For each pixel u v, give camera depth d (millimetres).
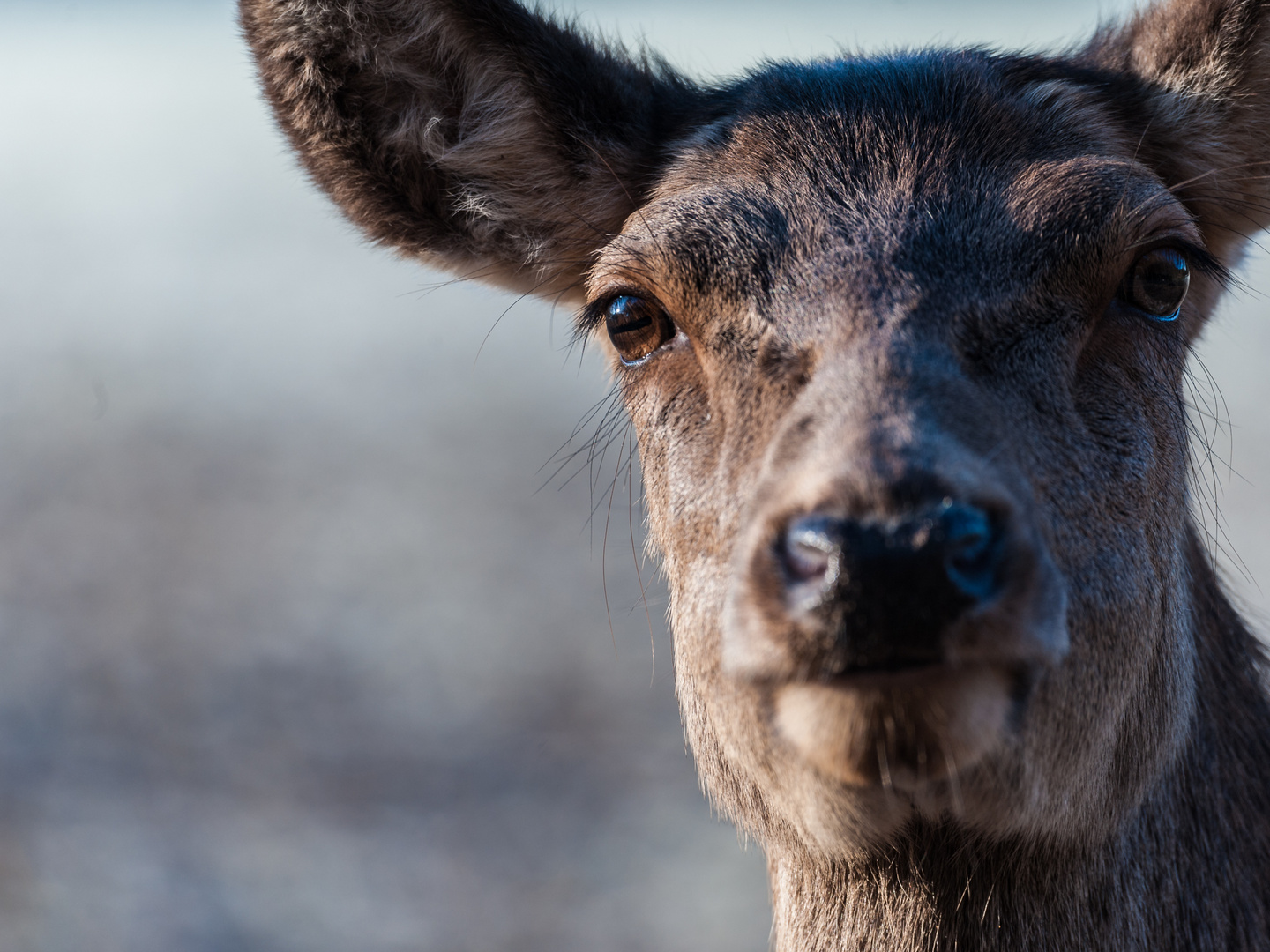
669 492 7000
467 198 8359
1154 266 6711
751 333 6562
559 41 7953
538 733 20047
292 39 7672
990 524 5160
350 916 15672
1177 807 7199
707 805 18406
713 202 6902
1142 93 7676
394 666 21984
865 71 7535
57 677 21391
